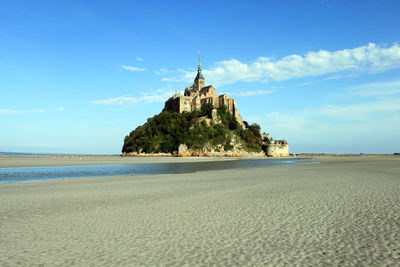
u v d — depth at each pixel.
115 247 9.41
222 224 12.08
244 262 7.94
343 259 8.03
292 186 24.06
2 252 9.02
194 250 9.02
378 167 53.03
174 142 164.12
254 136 190.75
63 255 8.72
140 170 54.78
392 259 7.96
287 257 8.27
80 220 13.13
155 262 8.06
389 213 13.41
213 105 183.75
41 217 13.81
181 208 15.58
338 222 11.98
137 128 190.25
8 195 21.19
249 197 18.75
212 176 37.16
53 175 43.22
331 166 58.97
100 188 25.17
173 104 188.50
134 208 15.77
